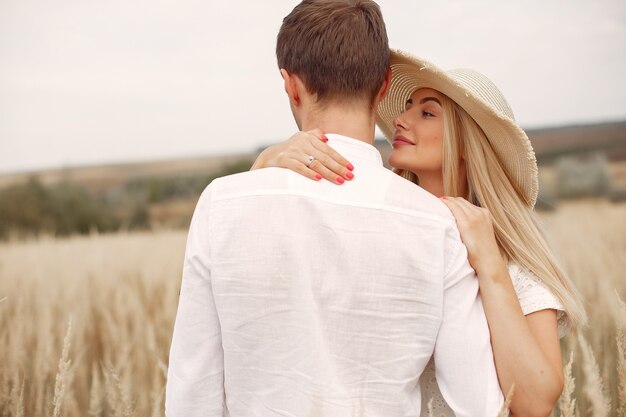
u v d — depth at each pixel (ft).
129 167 174.70
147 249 21.62
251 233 4.79
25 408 9.94
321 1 5.21
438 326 4.81
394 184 4.98
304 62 5.17
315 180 4.92
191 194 155.22
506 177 6.31
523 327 4.90
